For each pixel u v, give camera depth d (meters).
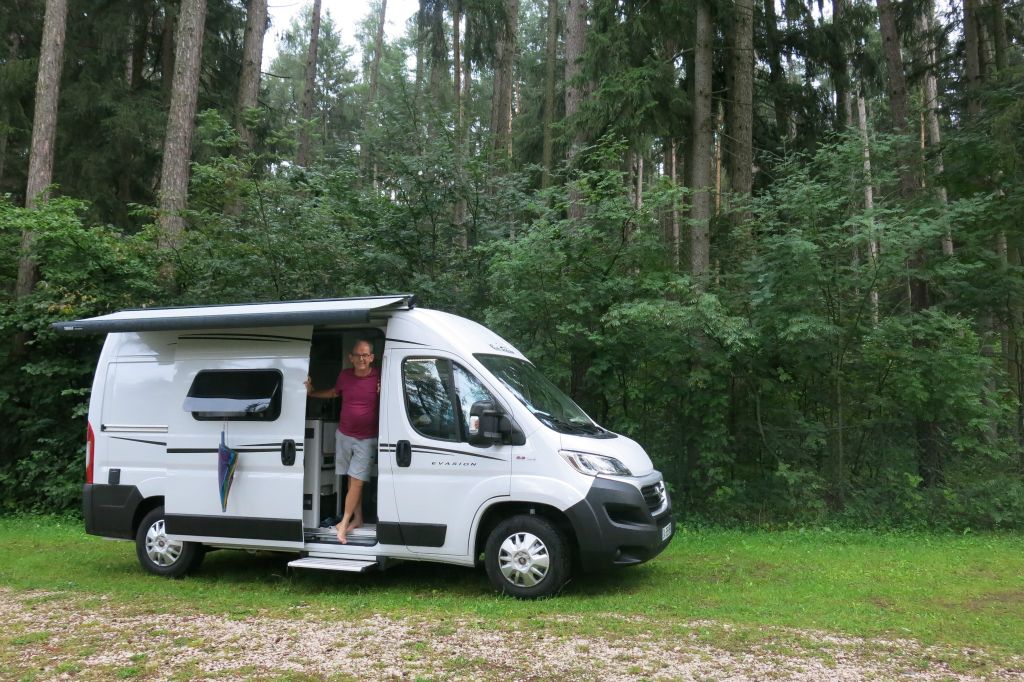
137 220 20.16
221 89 21.95
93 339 12.21
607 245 10.72
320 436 7.12
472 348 6.84
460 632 5.33
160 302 12.09
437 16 20.41
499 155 13.05
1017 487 10.44
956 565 7.86
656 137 14.11
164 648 5.05
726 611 5.88
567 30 15.82
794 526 10.32
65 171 19.69
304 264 11.87
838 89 17.75
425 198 12.11
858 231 10.16
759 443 11.14
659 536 6.52
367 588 6.88
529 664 4.64
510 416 6.45
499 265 10.22
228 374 7.22
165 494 7.32
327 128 33.12
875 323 10.80
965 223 11.73
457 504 6.44
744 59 14.74
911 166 12.40
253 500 6.98
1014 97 12.05
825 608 6.00
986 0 16.92
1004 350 12.48
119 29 19.78
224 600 6.38
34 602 6.35
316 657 4.82
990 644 5.07
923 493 10.66
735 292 11.20
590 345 10.51
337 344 7.82
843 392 11.12
